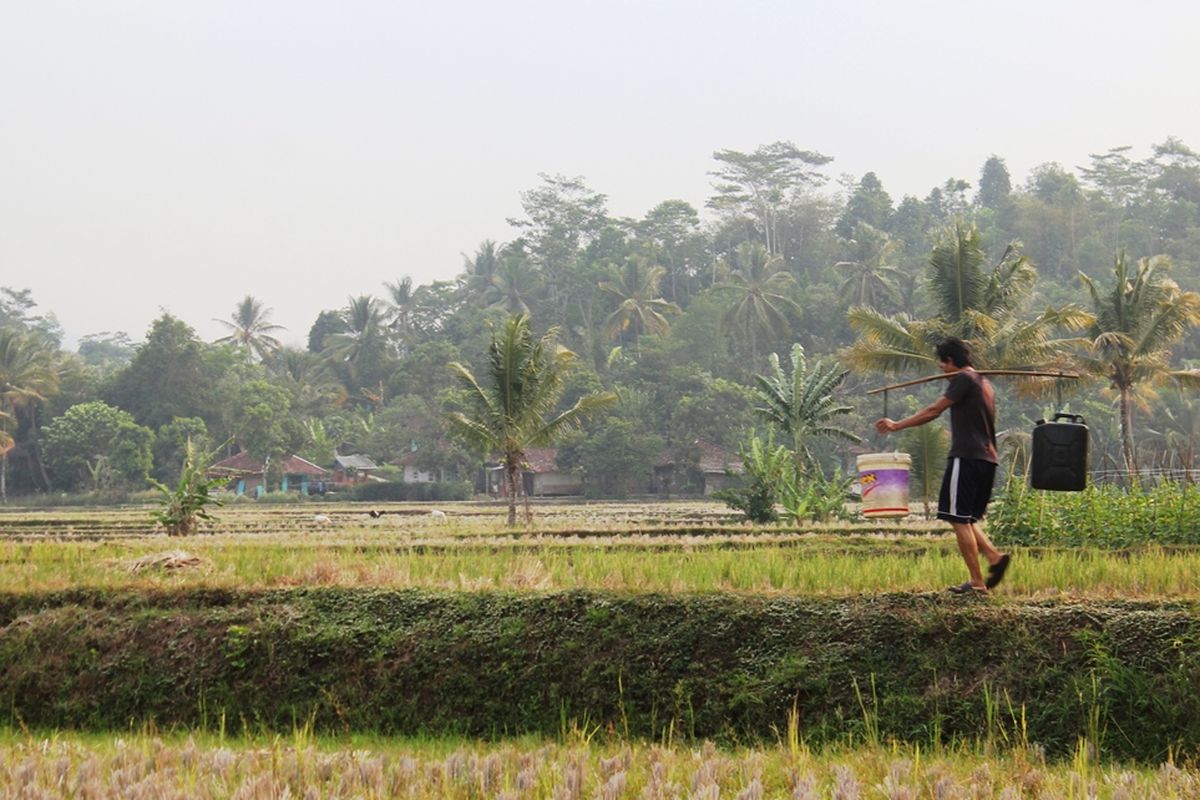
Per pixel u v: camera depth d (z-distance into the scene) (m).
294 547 26.97
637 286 124.12
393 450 110.56
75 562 18.94
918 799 9.24
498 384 43.50
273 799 9.36
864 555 19.77
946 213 162.25
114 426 96.38
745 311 117.12
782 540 26.30
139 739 12.81
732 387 100.94
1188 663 10.97
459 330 131.12
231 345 118.31
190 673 14.35
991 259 134.88
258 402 102.75
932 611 12.16
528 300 133.38
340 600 14.59
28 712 14.64
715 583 14.31
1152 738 10.88
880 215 149.38
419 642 13.77
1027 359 46.88
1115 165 150.88
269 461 101.56
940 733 11.52
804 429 45.81
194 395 103.25
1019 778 9.83
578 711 12.91
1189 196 146.38
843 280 129.88
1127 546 21.95
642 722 12.64
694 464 97.88
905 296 123.06
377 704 13.62
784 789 9.77
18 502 95.12
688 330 112.75
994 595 12.49
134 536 39.38
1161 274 52.72
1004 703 11.45
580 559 17.75
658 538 31.09
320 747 12.62
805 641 12.44
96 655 14.73
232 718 13.98
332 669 13.96
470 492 97.94
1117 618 11.48
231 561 18.22
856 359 47.69
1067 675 11.38
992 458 12.52
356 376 128.75
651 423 101.81
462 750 11.45
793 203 145.62
